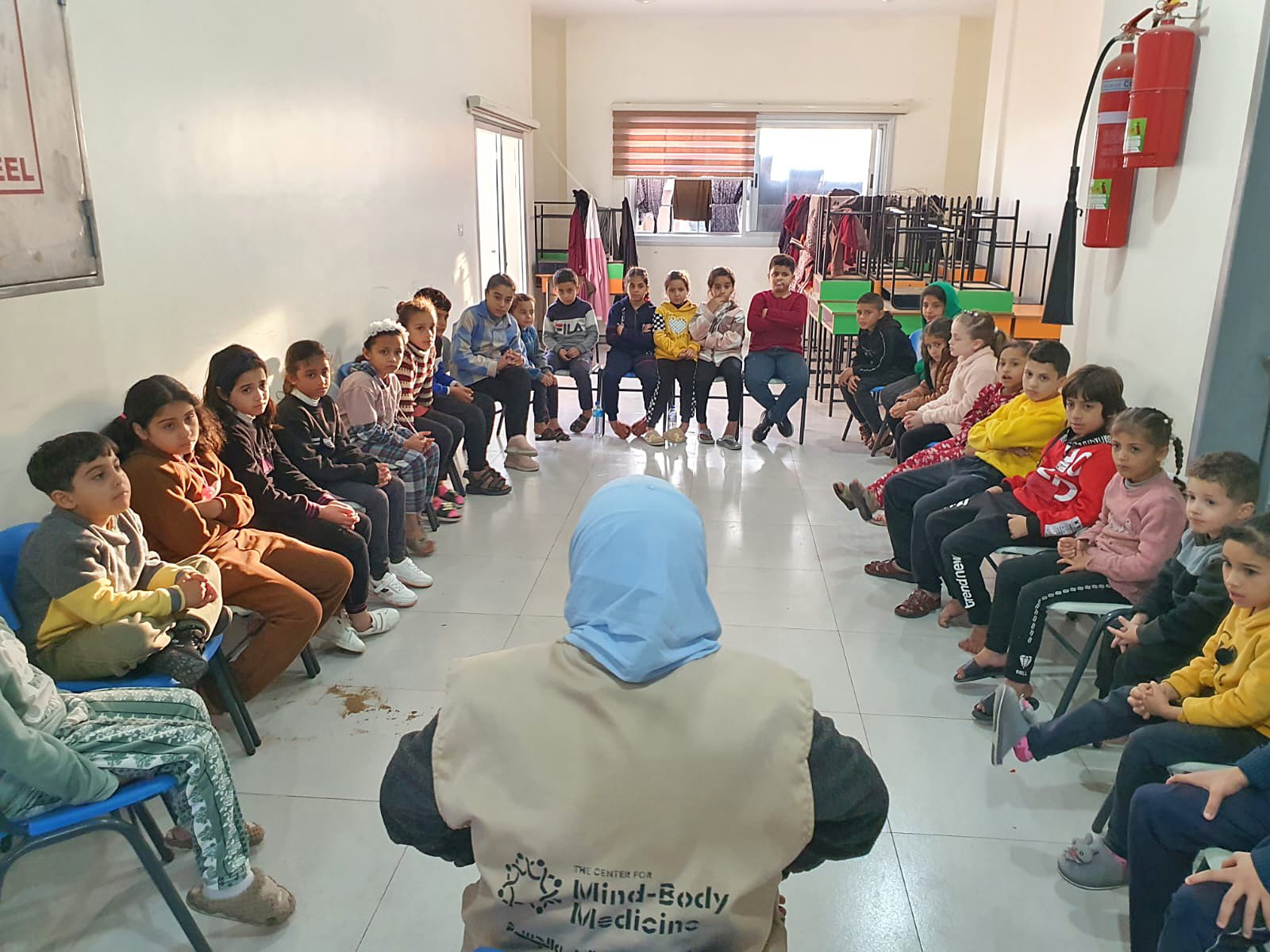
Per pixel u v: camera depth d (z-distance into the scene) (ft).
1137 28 9.73
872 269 20.61
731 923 2.81
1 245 6.27
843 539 12.39
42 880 6.11
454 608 10.17
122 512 6.31
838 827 3.00
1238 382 8.00
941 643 9.54
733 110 25.94
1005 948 5.69
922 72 25.52
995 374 11.60
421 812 3.04
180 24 8.40
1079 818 6.86
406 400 12.79
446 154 16.57
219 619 7.24
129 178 7.75
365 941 5.67
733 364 16.48
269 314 10.25
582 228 24.35
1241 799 5.05
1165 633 6.52
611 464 15.74
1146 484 7.60
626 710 2.88
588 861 2.81
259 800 6.93
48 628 6.05
